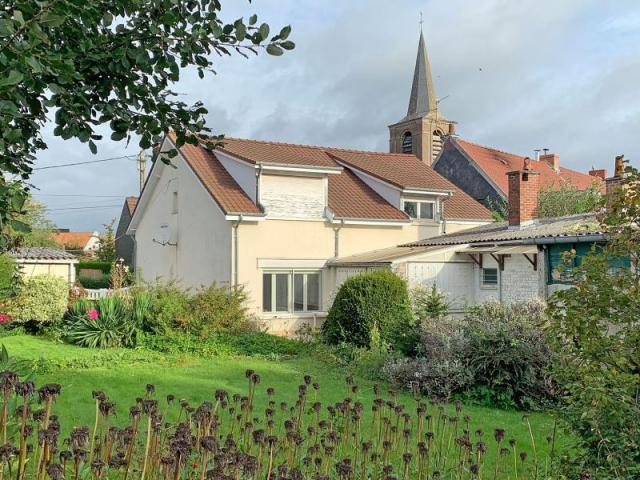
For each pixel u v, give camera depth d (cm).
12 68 384
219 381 1360
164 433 579
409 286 2077
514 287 1977
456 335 1358
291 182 2448
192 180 2603
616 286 580
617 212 618
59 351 1736
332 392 1266
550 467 667
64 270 2553
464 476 666
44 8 384
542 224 2241
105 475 448
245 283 2198
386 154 3344
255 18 513
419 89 6512
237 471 404
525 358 1230
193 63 536
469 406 1225
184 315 1881
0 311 1997
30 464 502
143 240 3136
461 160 4094
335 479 561
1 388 396
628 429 548
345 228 2572
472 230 2653
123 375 1389
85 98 509
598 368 555
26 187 584
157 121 540
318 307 2497
